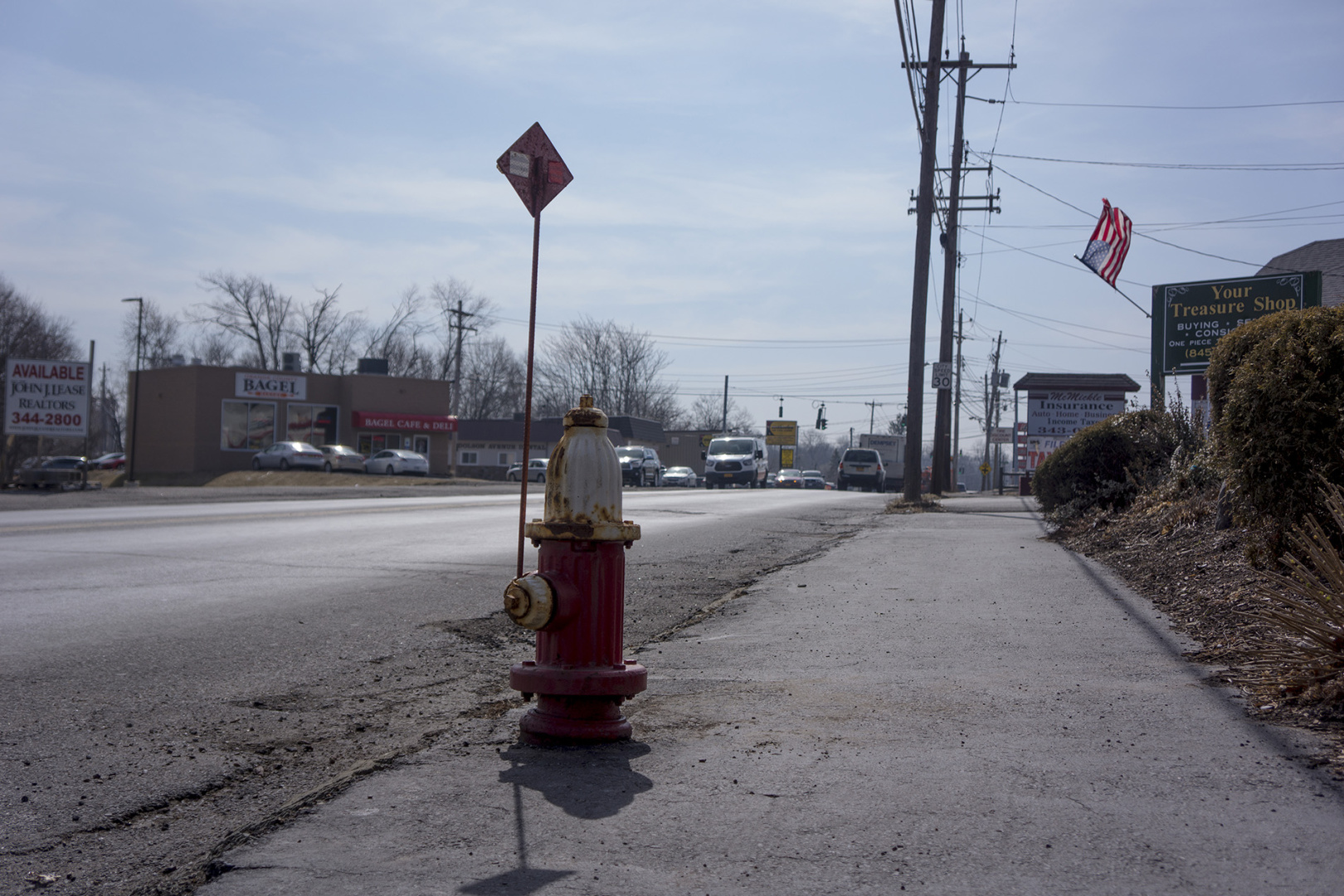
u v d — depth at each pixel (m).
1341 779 3.90
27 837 3.65
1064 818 3.54
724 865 3.16
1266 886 2.97
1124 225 25.02
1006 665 6.09
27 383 30.38
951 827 3.46
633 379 97.31
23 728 5.06
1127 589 8.88
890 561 11.45
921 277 23.25
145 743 4.82
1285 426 6.77
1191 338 22.94
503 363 102.69
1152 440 14.00
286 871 3.14
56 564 11.38
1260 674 5.47
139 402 58.47
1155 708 5.03
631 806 3.70
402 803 3.74
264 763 4.51
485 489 35.28
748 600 8.95
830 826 3.48
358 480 46.62
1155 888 2.96
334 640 7.34
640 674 4.63
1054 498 15.35
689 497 29.12
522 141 6.59
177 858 3.46
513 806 3.70
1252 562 7.21
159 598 9.08
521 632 7.71
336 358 81.69
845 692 5.52
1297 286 21.75
